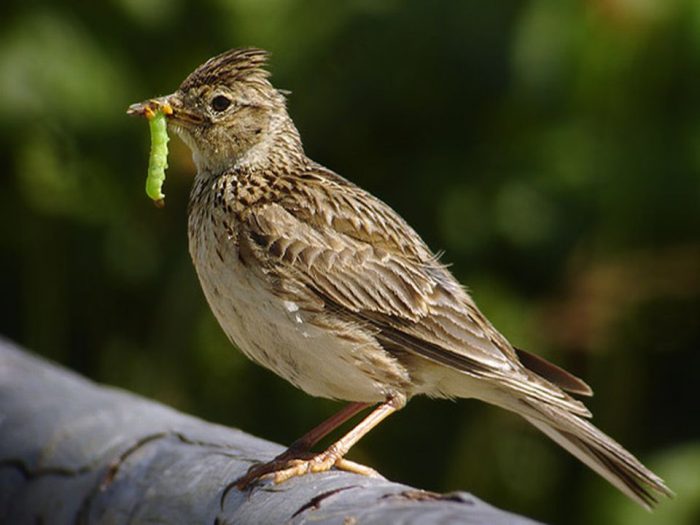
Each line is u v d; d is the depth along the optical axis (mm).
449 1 11969
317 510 5852
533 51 12047
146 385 12781
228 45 12352
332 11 12141
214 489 6594
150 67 12477
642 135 12188
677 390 12812
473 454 12531
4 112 11938
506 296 12078
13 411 8141
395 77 12141
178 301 12672
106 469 7246
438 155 12383
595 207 12211
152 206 12727
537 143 12297
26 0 12133
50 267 13219
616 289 12266
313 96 12211
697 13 11938
